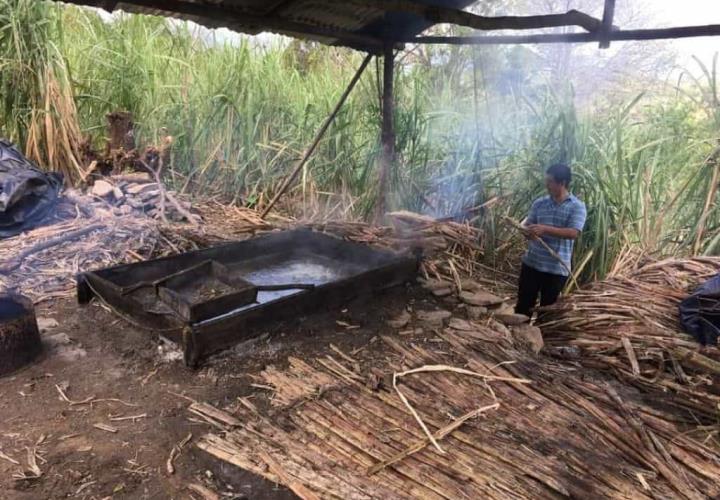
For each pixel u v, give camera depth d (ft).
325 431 8.66
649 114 19.70
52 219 17.28
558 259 13.85
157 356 10.72
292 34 16.88
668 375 11.25
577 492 7.63
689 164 17.83
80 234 16.16
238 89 23.84
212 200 22.08
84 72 22.94
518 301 15.52
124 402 9.36
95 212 17.81
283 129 24.04
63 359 10.55
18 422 8.70
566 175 13.53
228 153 23.41
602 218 16.49
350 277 12.88
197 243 17.06
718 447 9.16
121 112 20.63
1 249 14.97
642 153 17.94
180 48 25.66
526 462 8.13
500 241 19.61
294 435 8.57
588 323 12.99
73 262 14.78
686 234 17.24
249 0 14.96
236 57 24.35
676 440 8.98
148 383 9.93
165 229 17.42
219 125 23.59
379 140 21.34
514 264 19.67
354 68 25.85
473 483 7.66
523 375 10.61
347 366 10.72
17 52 19.36
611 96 23.17
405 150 21.45
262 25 15.35
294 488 7.43
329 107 23.80
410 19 17.17
